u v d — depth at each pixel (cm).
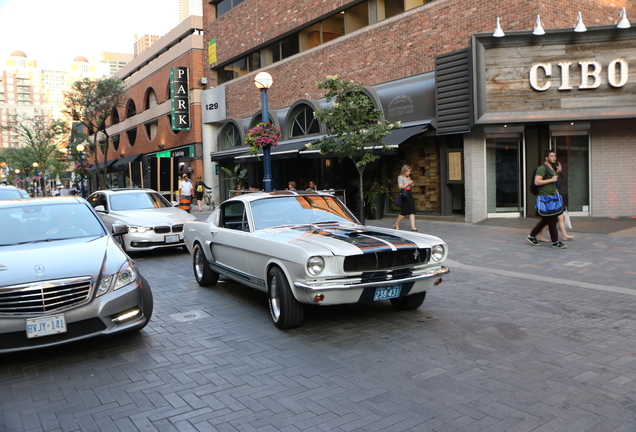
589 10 1395
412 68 1589
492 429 320
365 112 1163
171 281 849
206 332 552
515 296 666
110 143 4784
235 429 331
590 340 485
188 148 3100
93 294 471
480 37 1313
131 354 487
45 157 4716
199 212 2344
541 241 1048
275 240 550
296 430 327
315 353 474
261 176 2486
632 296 644
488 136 1409
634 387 378
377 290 515
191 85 3025
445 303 643
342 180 1875
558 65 1291
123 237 1082
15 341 447
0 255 504
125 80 4272
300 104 2019
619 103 1278
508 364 430
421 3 1584
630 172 1351
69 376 435
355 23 1848
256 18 2434
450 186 1532
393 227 1405
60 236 573
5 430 341
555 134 1373
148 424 342
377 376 413
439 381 399
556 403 354
